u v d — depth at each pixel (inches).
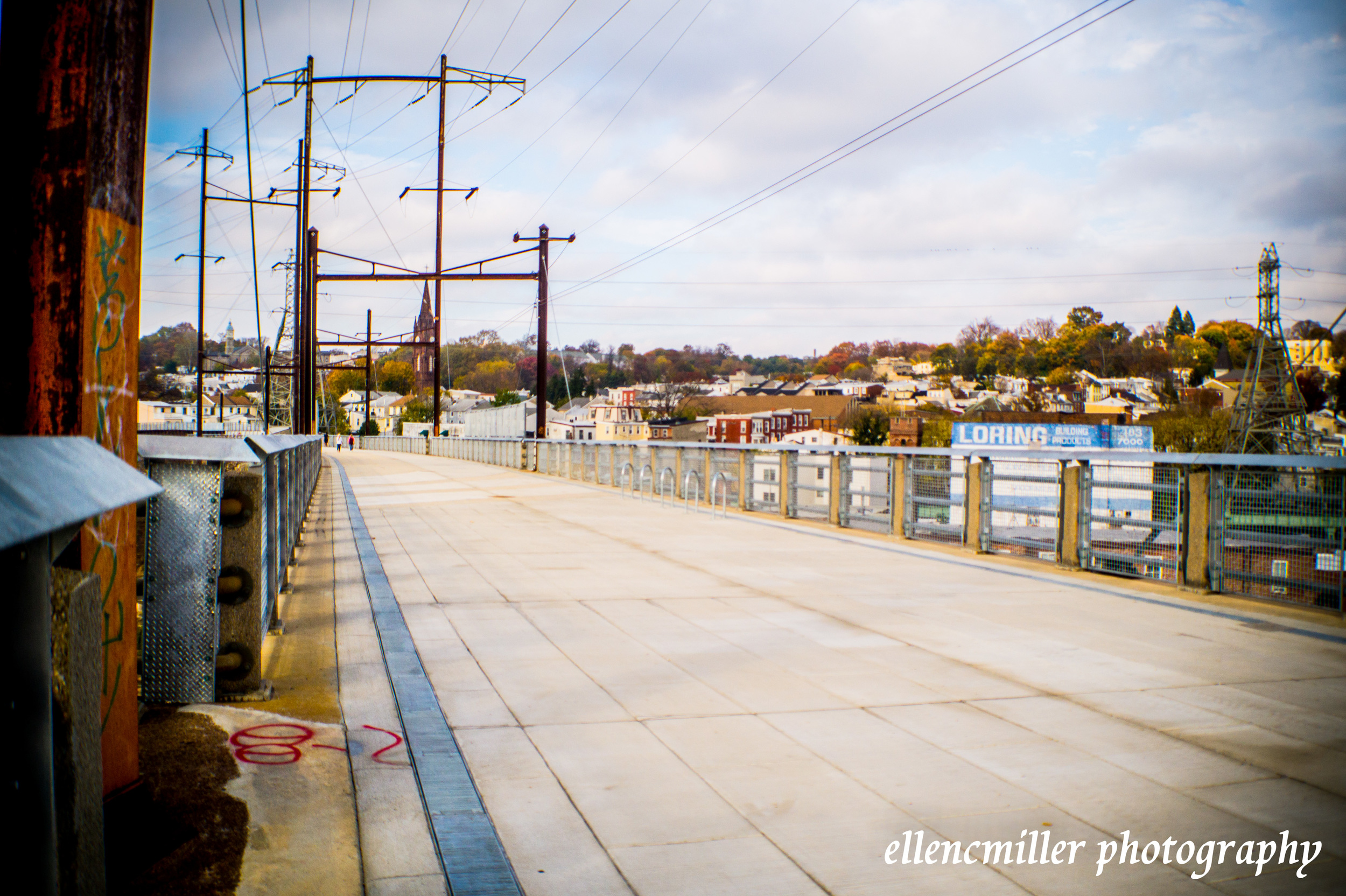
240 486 183.0
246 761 147.4
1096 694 206.1
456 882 113.8
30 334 111.2
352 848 121.6
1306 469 297.7
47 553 66.4
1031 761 163.0
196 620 175.8
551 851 125.4
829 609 305.0
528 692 203.9
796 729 179.9
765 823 135.8
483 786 148.5
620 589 343.0
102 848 81.0
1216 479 331.6
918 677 218.7
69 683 74.0
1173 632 271.4
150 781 135.0
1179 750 169.2
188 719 165.5
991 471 442.3
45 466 64.0
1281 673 225.0
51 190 111.6
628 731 177.5
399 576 368.5
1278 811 142.3
